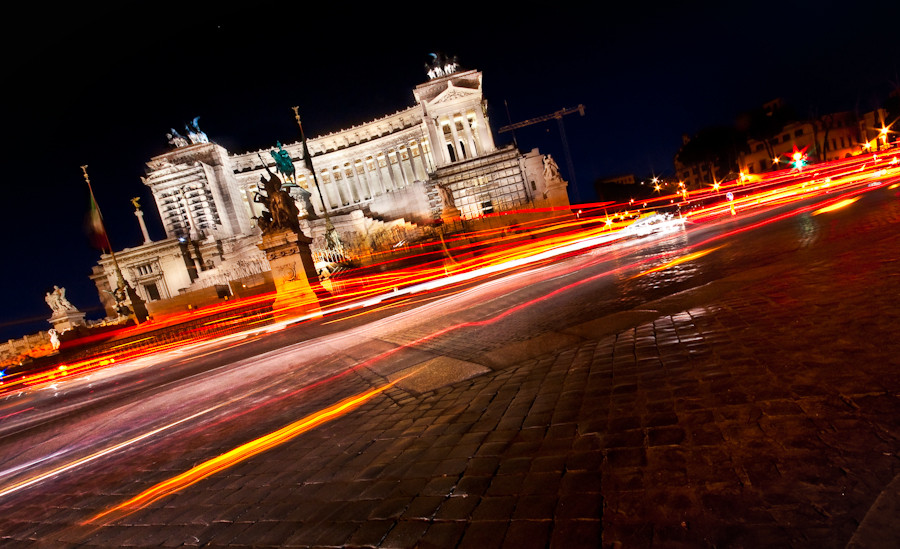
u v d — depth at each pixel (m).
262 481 4.12
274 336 20.27
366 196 90.06
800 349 3.73
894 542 1.66
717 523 2.02
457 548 2.33
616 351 5.14
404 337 10.77
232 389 9.66
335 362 9.91
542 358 5.80
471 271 35.22
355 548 2.60
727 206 44.28
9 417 16.02
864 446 2.27
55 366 35.12
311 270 27.14
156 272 65.12
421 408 5.09
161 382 14.15
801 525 1.88
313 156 89.81
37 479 6.59
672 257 13.67
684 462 2.56
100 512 4.47
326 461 4.20
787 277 6.52
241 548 2.98
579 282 13.02
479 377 5.71
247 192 85.81
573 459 2.94
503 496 2.72
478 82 83.81
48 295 55.56
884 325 3.75
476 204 70.50
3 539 4.45
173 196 74.88
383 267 40.81
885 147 56.16
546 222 57.47
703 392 3.42
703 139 75.00
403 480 3.32
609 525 2.19
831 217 13.25
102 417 10.51
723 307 5.75
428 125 80.31
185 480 4.76
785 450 2.42
